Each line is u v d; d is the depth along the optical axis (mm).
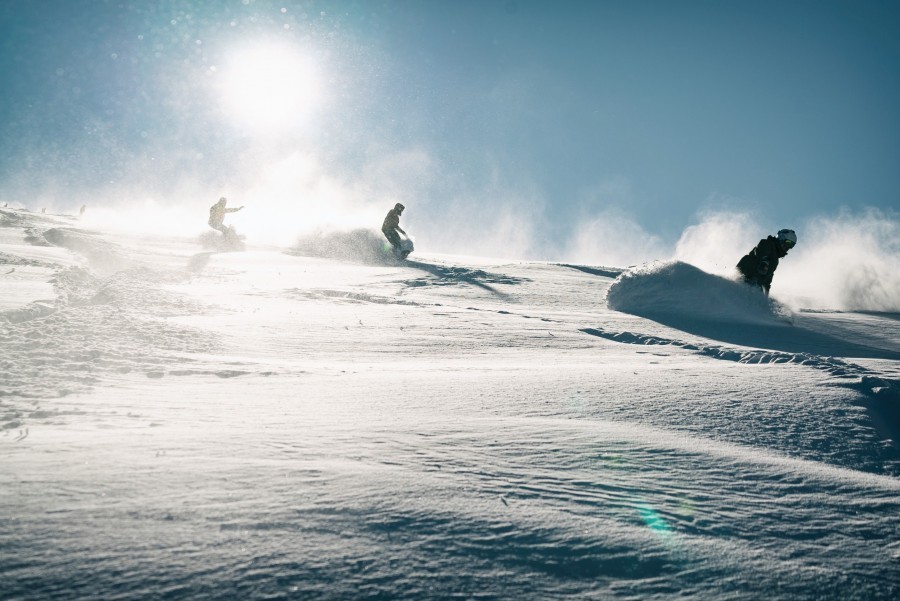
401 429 3105
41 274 9781
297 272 14930
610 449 2924
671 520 2180
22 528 1753
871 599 1769
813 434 3504
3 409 3285
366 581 1626
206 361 5117
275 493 2109
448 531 1935
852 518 2332
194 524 1841
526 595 1648
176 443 2670
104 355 4945
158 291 9391
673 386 4449
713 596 1722
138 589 1506
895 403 4336
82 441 2646
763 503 2418
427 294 12461
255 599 1508
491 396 4012
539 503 2227
